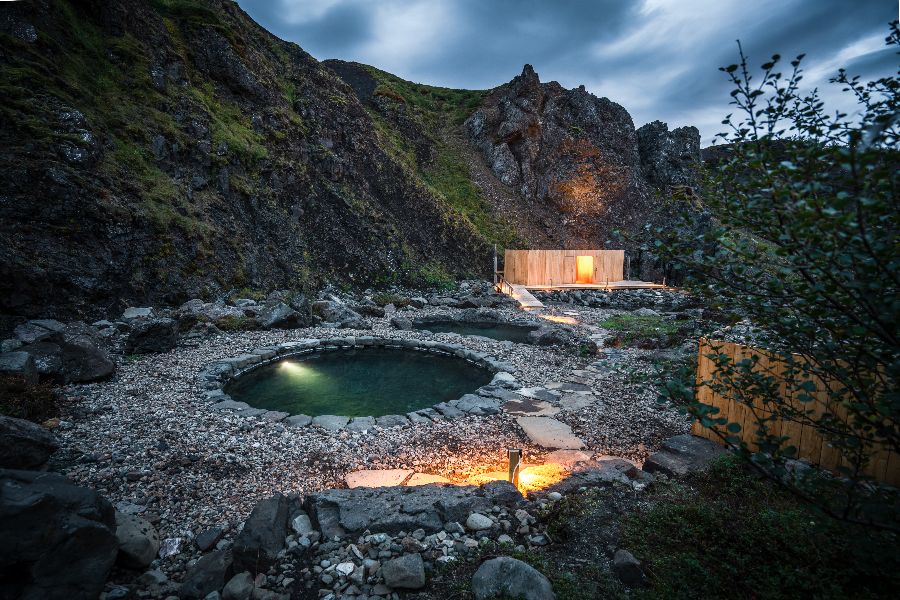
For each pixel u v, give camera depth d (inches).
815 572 112.4
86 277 426.6
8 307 375.2
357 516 152.0
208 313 489.7
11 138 433.1
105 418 257.3
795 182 77.5
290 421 271.7
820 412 178.7
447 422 276.7
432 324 626.2
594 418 279.7
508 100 1251.8
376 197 888.9
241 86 745.0
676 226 102.7
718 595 110.3
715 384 108.7
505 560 120.6
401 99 1259.8
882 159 67.7
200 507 179.2
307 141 813.9
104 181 481.4
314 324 550.6
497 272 953.5
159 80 621.0
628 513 151.5
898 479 160.9
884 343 80.2
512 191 1197.7
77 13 579.2
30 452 181.3
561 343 477.7
